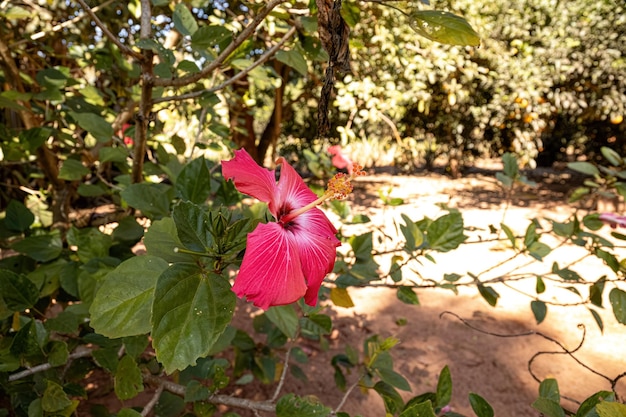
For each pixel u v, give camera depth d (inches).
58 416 45.7
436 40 35.5
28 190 89.9
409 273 166.7
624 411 31.2
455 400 98.8
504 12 244.1
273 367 87.3
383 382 61.5
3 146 66.4
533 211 278.4
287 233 35.2
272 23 83.4
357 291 152.2
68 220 81.0
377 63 200.2
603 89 266.8
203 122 87.0
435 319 133.4
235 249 32.2
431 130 349.1
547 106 253.8
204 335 28.8
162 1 51.1
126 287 32.4
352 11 41.4
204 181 47.0
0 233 64.7
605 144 366.9
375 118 188.2
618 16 249.8
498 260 181.5
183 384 71.1
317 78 218.4
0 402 76.4
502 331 126.4
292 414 44.8
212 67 43.6
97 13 113.4
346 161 93.3
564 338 122.3
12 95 65.6
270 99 273.0
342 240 77.7
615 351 115.6
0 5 71.5
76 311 52.8
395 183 402.6
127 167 84.0
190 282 30.2
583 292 148.2
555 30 250.8
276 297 30.5
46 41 111.4
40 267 61.6
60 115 85.2
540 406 39.2
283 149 358.0
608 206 272.8
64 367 59.1
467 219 255.0
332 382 106.6
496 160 583.8
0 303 47.8
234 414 51.3
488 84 253.0
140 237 60.4
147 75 47.4
